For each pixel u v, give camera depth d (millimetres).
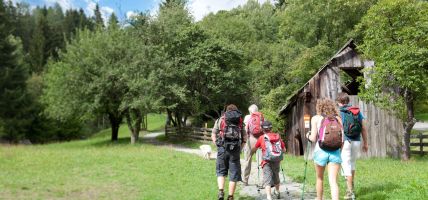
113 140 37562
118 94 31906
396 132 19094
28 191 9375
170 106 31016
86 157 15789
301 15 37125
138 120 32906
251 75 38875
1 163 13844
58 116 33312
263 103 35812
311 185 10258
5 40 50750
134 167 13289
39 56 83438
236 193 9656
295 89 32938
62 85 32125
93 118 36219
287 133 22375
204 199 8773
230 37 54250
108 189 9773
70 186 10031
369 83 18953
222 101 38469
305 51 32969
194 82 35719
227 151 8180
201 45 34719
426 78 16562
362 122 8289
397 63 16469
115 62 31938
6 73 48469
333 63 19562
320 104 7414
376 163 15680
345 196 8195
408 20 17359
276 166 8562
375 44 17875
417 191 7742
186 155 17719
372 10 17953
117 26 34062
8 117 47969
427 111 42688
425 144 19516
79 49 32781
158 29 33312
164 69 31531
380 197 7848
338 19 34594
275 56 38812
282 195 9258
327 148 7172
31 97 50344
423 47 16453
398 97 17938
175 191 9602
